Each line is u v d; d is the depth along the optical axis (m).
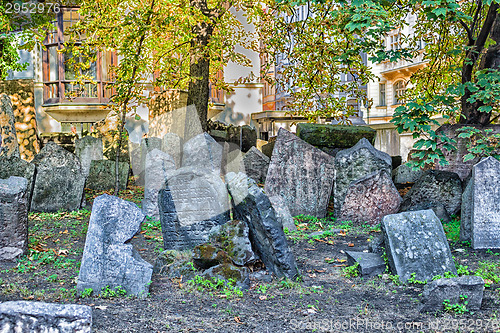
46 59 24.27
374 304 6.05
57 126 25.25
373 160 12.05
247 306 5.99
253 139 17.02
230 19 18.88
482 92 10.02
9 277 7.15
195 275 7.04
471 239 8.86
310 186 12.69
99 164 16.09
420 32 16.59
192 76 16.27
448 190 11.36
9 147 15.02
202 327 5.25
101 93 23.98
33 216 12.41
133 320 5.39
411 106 9.62
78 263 7.97
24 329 3.93
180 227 7.52
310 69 17.59
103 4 14.87
